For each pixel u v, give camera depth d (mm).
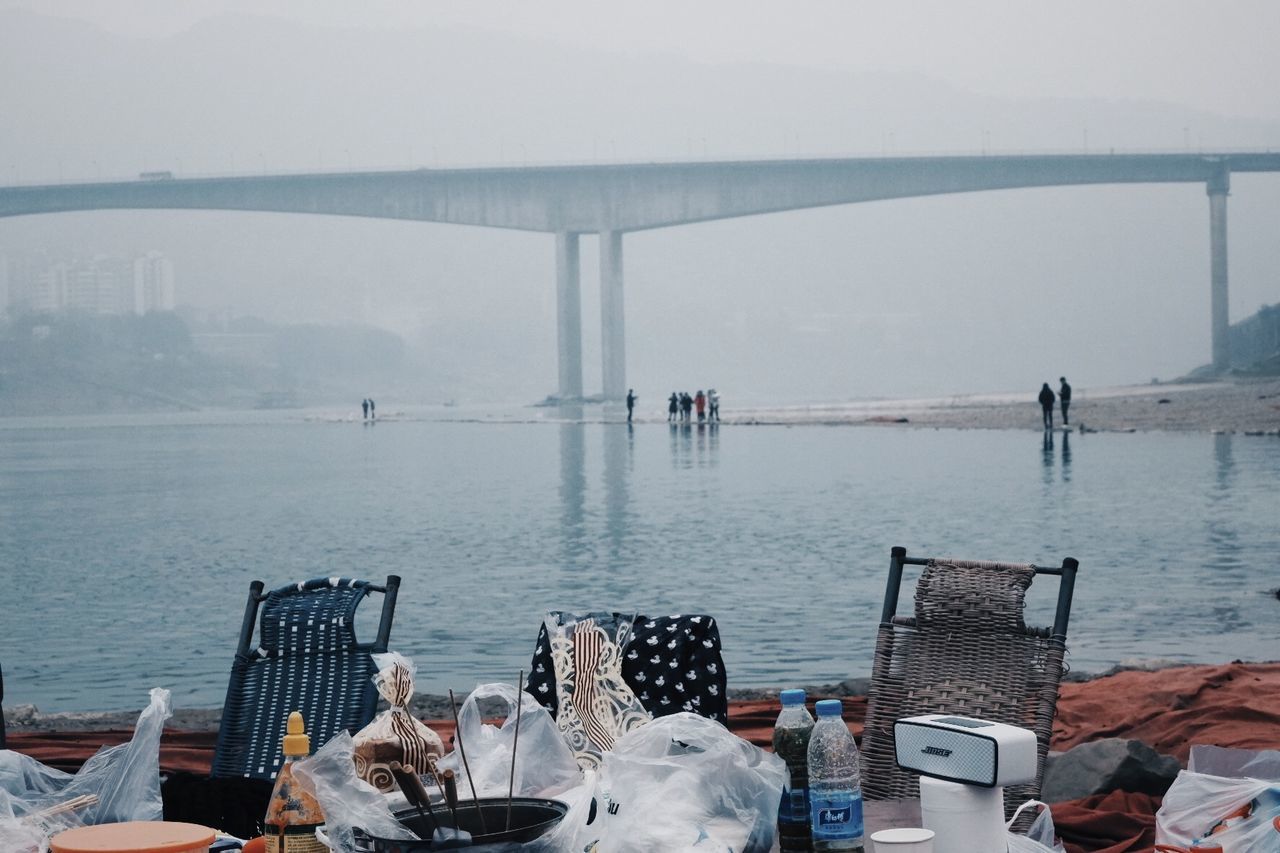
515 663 8539
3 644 9875
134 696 7941
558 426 58406
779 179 103625
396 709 2703
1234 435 37312
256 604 4117
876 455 32062
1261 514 17438
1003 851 2396
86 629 10578
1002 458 29828
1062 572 3686
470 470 30094
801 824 2645
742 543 15320
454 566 13828
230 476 30734
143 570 14453
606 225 104875
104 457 42906
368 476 29078
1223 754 3355
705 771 2619
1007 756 2344
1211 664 7934
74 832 2330
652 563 13695
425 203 106688
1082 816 4176
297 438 54031
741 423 54125
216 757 3957
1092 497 20188
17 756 2717
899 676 3750
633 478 26156
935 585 3785
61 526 19781
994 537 15500
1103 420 47000
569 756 3152
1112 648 8734
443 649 9086
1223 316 102250
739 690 7066
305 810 2348
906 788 3631
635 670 3705
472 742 3111
